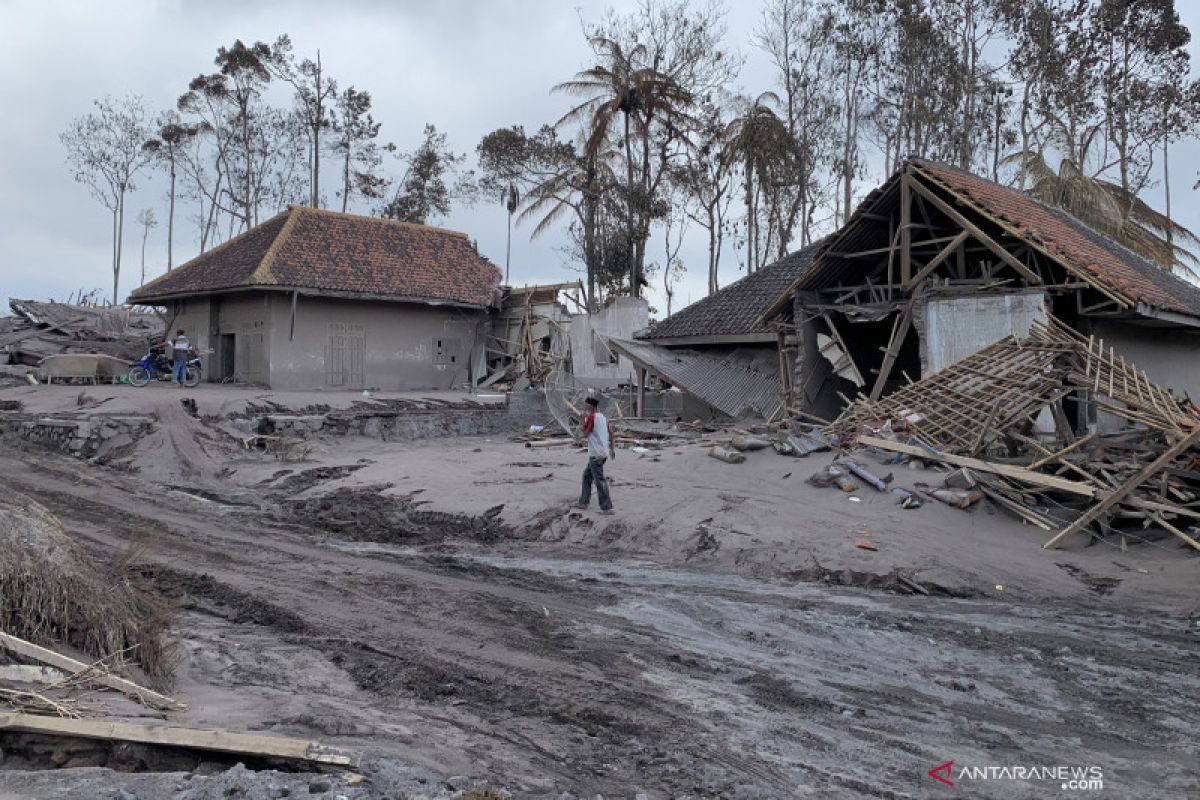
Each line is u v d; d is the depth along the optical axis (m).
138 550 9.80
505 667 7.76
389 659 7.94
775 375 25.31
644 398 27.41
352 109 51.12
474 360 32.94
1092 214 31.19
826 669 7.98
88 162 49.66
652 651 8.34
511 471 17.61
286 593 10.09
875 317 20.47
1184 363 21.28
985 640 8.91
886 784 5.63
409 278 30.75
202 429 20.45
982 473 14.22
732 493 14.63
